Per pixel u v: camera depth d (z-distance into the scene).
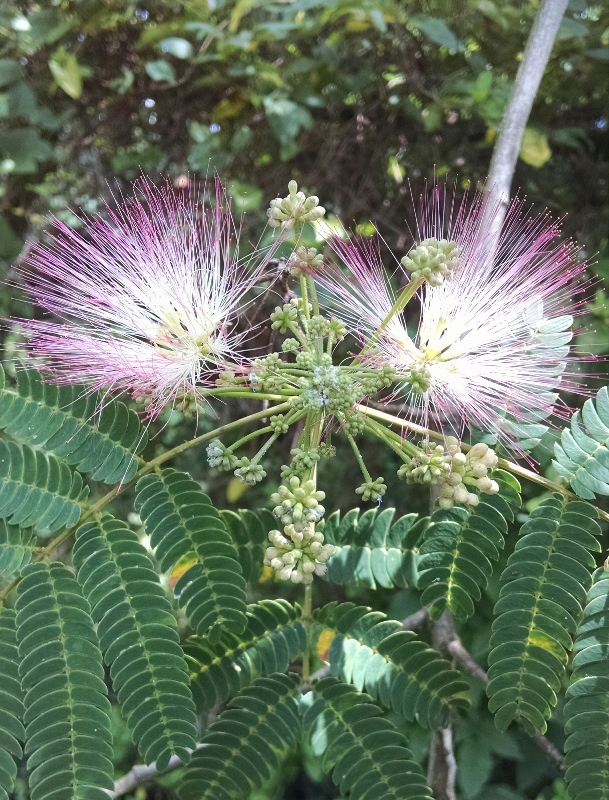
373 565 0.22
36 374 0.19
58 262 0.20
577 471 0.20
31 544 0.19
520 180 0.37
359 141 0.36
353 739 0.20
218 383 0.20
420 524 0.22
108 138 0.37
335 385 0.18
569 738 0.18
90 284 0.20
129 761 0.40
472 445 0.21
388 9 0.32
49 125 0.34
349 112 0.36
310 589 0.22
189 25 0.32
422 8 0.35
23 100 0.33
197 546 0.19
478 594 0.20
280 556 0.18
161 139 0.37
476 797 0.36
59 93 0.36
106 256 0.20
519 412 0.21
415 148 0.36
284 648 0.21
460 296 0.20
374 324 0.21
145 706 0.18
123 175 0.37
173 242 0.21
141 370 0.19
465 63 0.35
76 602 0.18
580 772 0.18
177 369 0.20
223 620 0.19
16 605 0.18
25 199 0.37
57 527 0.19
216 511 0.19
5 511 0.18
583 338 0.31
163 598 0.18
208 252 0.21
